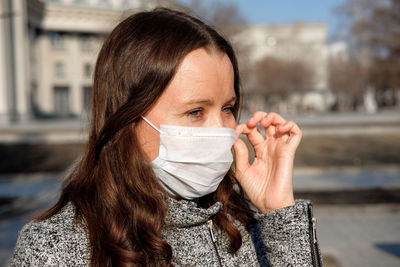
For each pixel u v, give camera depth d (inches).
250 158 96.0
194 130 49.7
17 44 1486.2
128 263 46.2
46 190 437.7
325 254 245.1
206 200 61.4
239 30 1117.1
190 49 48.0
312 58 2460.6
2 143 775.1
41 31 1957.4
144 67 48.2
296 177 508.7
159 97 48.9
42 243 45.4
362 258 236.4
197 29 49.7
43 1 1902.1
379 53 1353.3
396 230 290.7
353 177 500.7
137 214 48.8
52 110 2017.7
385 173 523.2
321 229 297.3
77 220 48.3
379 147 738.8
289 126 62.5
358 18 1350.9
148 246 47.8
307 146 761.0
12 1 1475.1
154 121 49.9
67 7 1913.1
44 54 1982.0
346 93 2174.0
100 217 49.0
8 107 1408.7
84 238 47.5
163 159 50.9
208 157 50.7
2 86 1393.9
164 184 53.7
